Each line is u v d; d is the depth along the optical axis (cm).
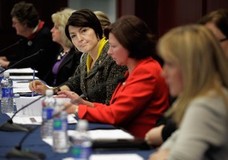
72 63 723
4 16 1146
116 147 320
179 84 252
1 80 658
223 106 242
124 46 418
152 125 415
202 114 240
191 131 240
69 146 329
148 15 1015
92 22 519
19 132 387
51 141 351
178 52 247
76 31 520
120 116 409
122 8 1091
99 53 520
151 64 418
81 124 276
